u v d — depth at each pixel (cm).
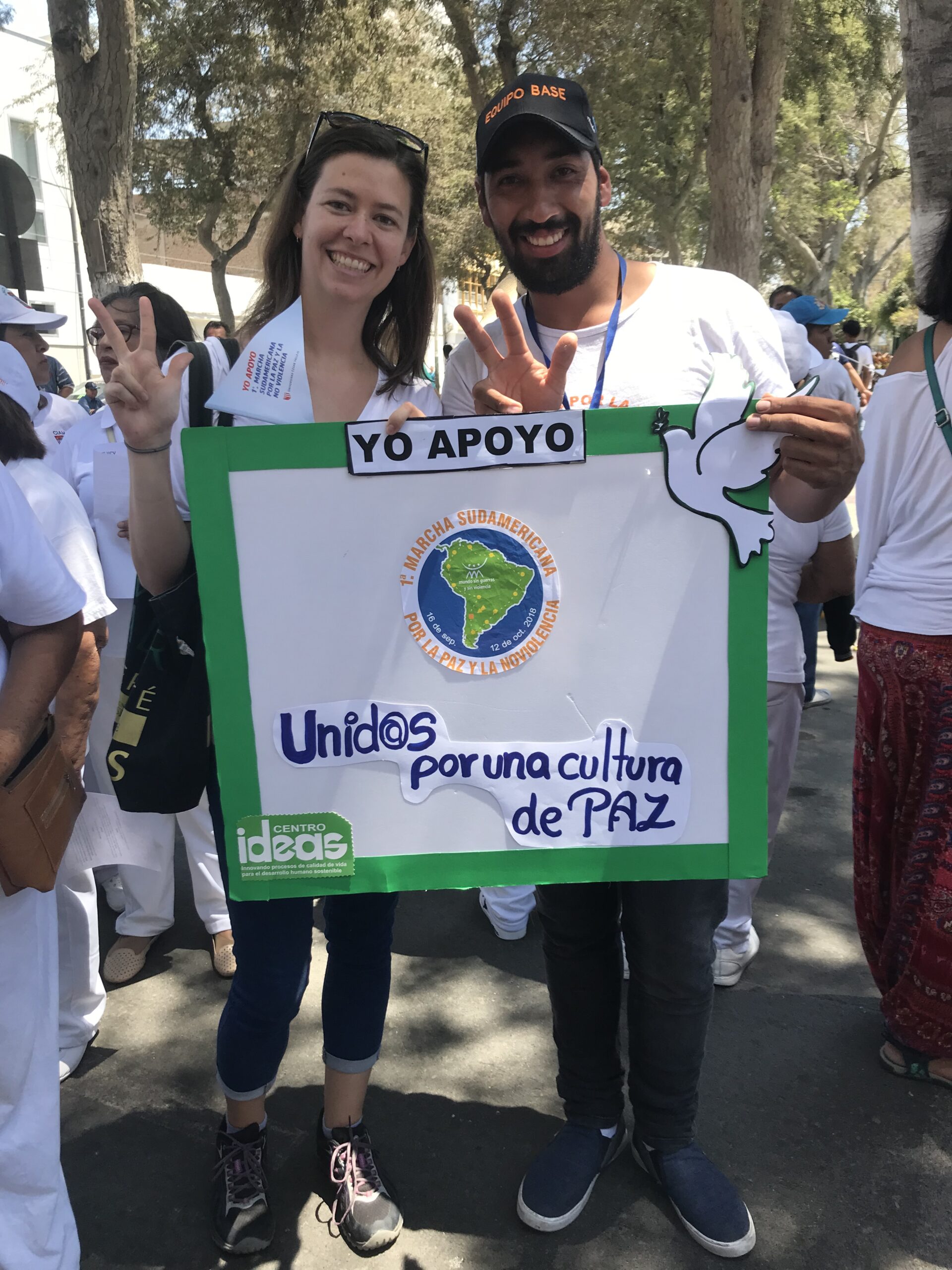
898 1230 187
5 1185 149
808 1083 228
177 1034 253
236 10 1248
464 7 1220
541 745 148
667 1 1266
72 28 692
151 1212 195
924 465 209
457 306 152
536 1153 209
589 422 138
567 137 153
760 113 1042
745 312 166
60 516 201
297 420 157
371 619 144
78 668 202
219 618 143
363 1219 184
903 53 410
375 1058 193
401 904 322
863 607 227
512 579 143
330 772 148
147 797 163
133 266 747
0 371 212
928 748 214
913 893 219
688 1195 186
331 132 163
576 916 185
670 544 142
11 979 146
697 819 150
